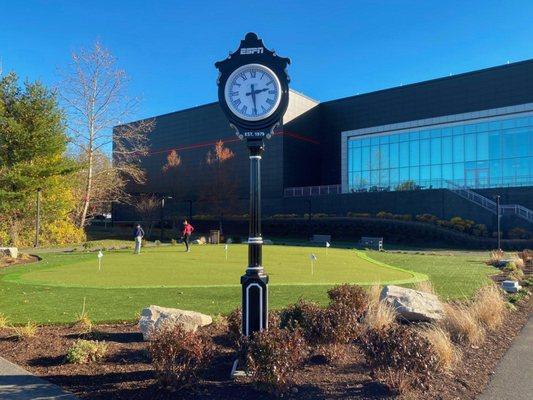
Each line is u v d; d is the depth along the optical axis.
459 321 7.03
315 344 5.86
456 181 49.06
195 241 34.28
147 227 46.34
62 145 30.47
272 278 13.81
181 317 6.86
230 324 6.44
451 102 50.88
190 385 4.91
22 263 18.83
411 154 52.62
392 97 55.56
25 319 8.03
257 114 5.79
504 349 6.59
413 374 4.83
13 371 5.40
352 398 4.71
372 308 7.39
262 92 5.82
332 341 5.82
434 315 7.40
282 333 5.06
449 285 12.36
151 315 6.90
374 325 6.59
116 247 28.05
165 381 4.83
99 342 6.48
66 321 7.89
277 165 56.53
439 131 50.78
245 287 5.64
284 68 5.83
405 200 44.12
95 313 8.55
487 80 48.50
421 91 53.19
